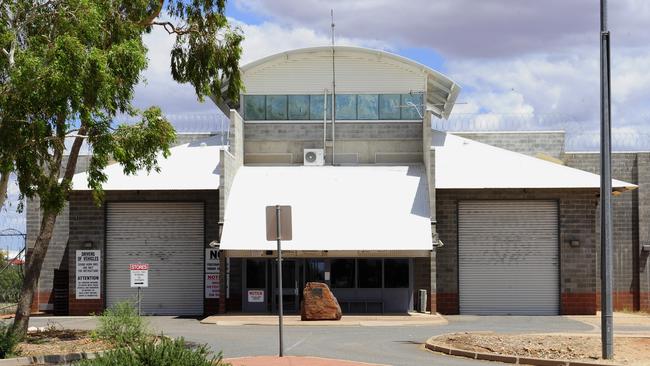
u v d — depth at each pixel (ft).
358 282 122.01
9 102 65.51
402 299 121.80
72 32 67.00
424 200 123.44
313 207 122.21
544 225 124.77
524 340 76.28
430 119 125.80
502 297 124.36
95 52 65.82
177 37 80.48
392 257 120.37
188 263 125.59
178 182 125.39
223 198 119.85
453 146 140.67
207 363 44.16
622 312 135.85
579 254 123.85
